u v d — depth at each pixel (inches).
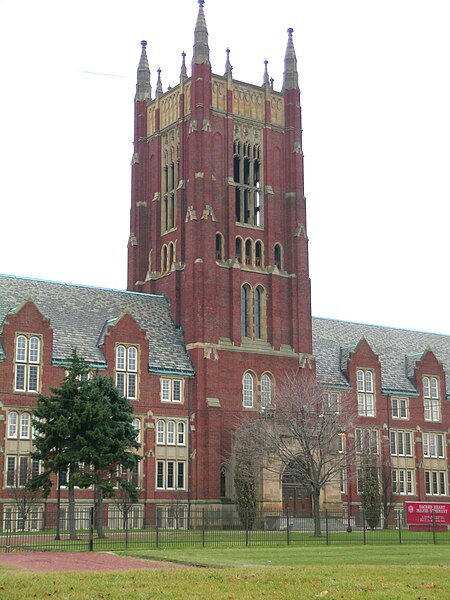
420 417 4156.0
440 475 4165.8
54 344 3255.4
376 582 1385.3
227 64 3850.9
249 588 1306.6
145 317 3609.7
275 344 3718.0
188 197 3671.3
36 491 2938.0
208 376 3479.3
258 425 3267.7
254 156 3895.2
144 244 3941.9
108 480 2753.4
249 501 3309.5
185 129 3804.1
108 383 2792.8
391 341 4458.7
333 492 3619.6
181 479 3393.2
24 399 3093.0
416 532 3088.1
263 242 3814.0
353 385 3988.7
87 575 1438.2
